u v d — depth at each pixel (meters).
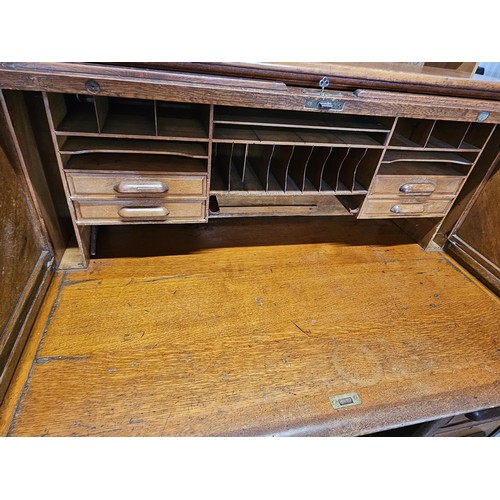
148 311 0.93
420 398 0.80
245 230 1.35
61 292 0.96
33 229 0.90
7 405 0.69
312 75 0.79
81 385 0.74
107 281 1.02
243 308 0.98
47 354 0.79
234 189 1.01
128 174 0.87
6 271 0.76
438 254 1.35
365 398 0.78
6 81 0.65
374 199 1.13
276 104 0.80
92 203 0.90
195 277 1.08
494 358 0.93
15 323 0.77
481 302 1.12
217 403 0.73
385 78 0.84
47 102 0.72
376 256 1.30
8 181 0.77
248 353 0.85
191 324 0.91
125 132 0.81
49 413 0.68
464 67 1.21
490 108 0.95
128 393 0.73
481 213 1.23
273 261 1.20
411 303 1.08
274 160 1.13
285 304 1.02
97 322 0.88
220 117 0.92
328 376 0.82
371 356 0.89
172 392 0.74
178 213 0.98
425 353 0.91
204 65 0.72
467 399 0.81
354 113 0.86
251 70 0.75
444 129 1.14
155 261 1.13
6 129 0.74
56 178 1.01
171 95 0.74
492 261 1.19
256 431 0.69
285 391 0.77
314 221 1.47
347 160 1.09
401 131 1.17
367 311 1.03
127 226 1.29
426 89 0.89
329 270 1.19
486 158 1.18
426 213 1.22
